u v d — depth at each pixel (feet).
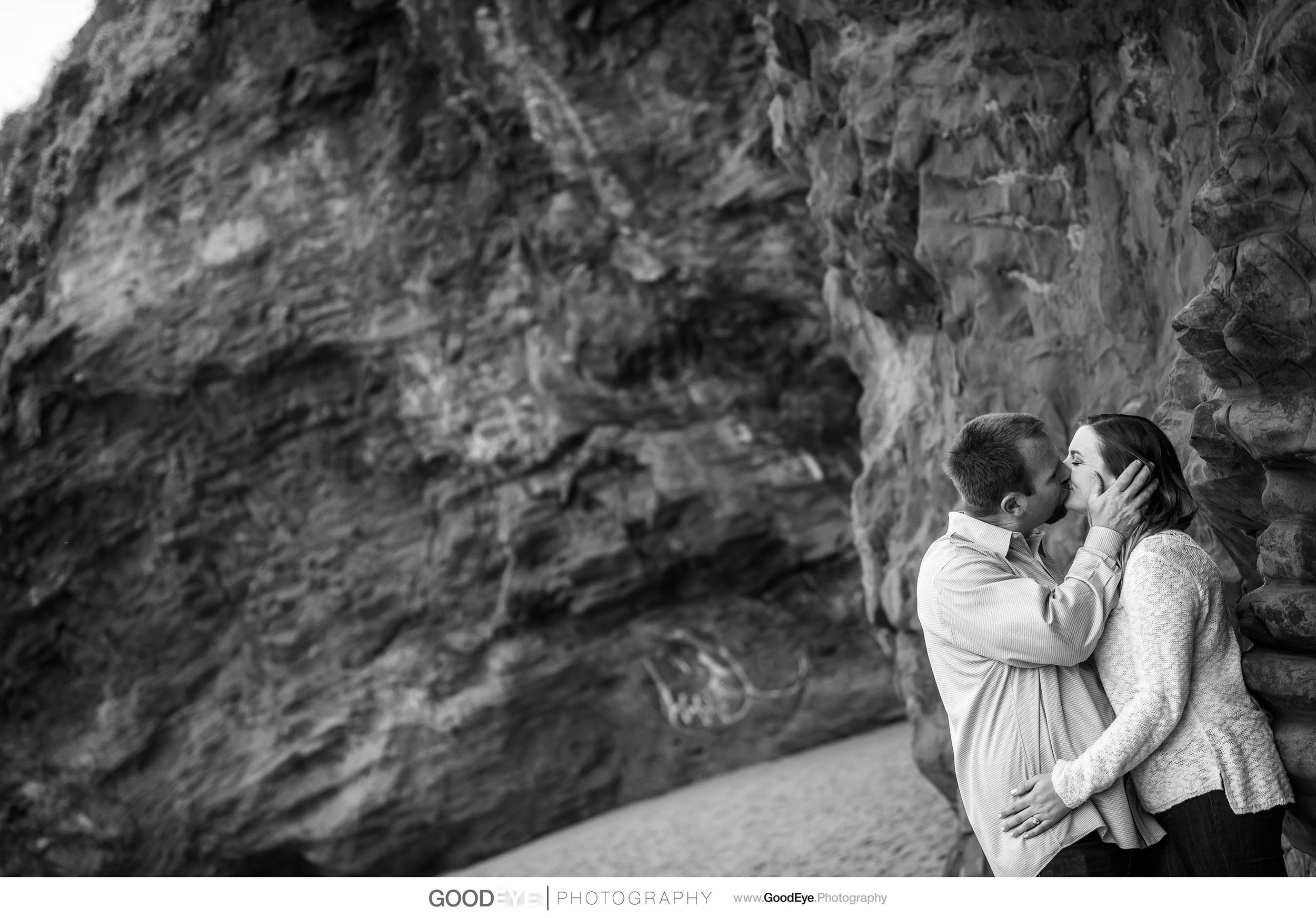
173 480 41.88
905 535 19.66
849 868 23.32
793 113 21.84
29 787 42.42
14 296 40.86
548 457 39.22
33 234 40.55
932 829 24.39
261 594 42.27
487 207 37.47
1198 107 11.88
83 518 42.01
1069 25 14.03
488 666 40.98
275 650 41.98
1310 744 8.12
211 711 42.22
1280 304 8.41
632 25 31.81
